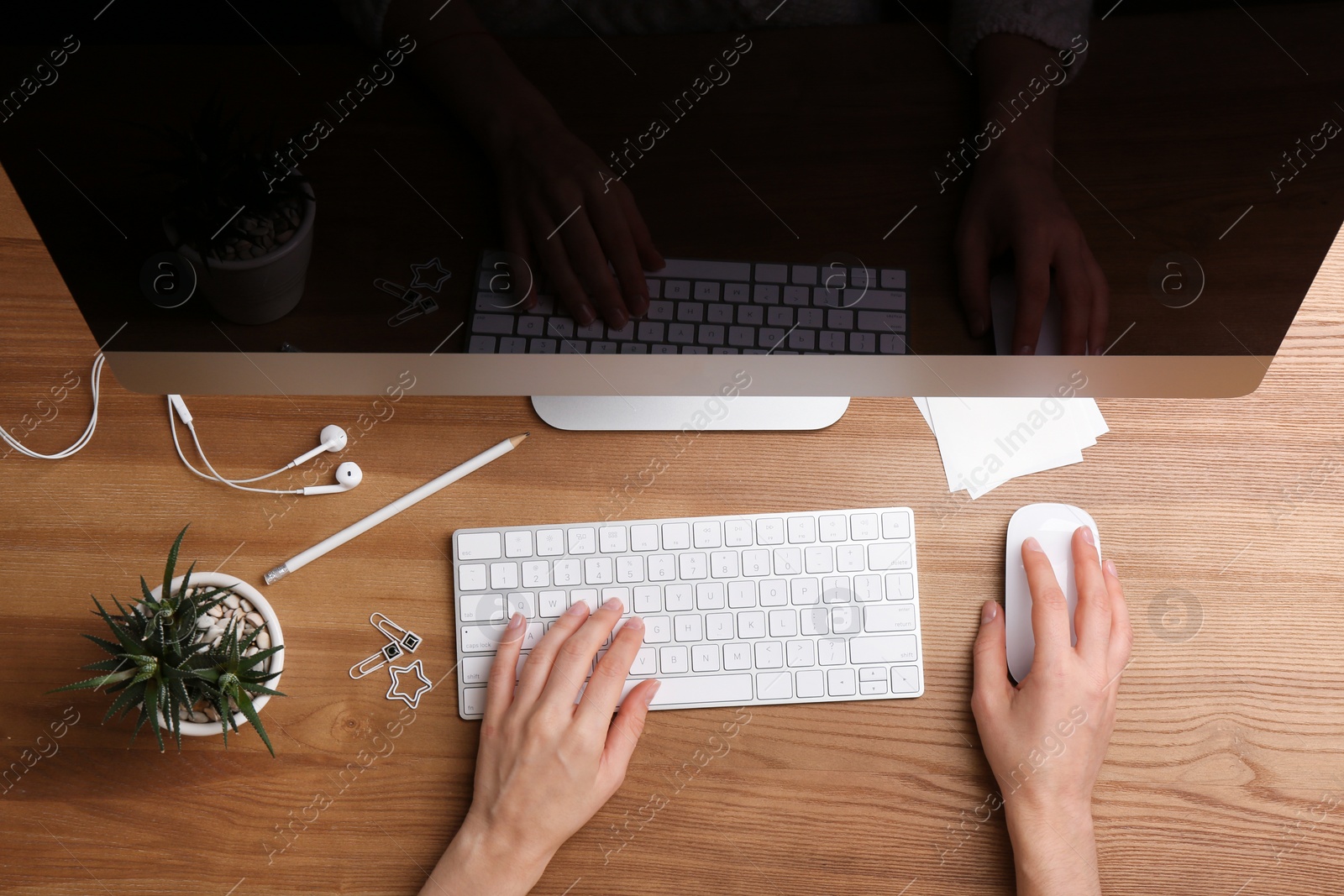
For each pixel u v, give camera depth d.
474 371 0.76
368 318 0.73
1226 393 0.78
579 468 0.87
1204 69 0.62
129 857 0.81
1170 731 0.83
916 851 0.82
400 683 0.84
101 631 0.84
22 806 0.81
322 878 0.81
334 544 0.85
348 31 0.60
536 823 0.77
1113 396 0.78
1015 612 0.84
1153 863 0.82
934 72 0.62
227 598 0.79
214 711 0.78
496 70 0.62
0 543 0.85
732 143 0.65
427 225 0.68
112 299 0.71
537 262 0.70
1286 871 0.82
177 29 0.59
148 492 0.86
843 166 0.66
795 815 0.83
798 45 0.61
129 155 0.64
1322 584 0.86
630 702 0.81
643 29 0.60
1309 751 0.83
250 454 0.87
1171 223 0.69
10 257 0.89
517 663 0.83
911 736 0.83
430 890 0.78
